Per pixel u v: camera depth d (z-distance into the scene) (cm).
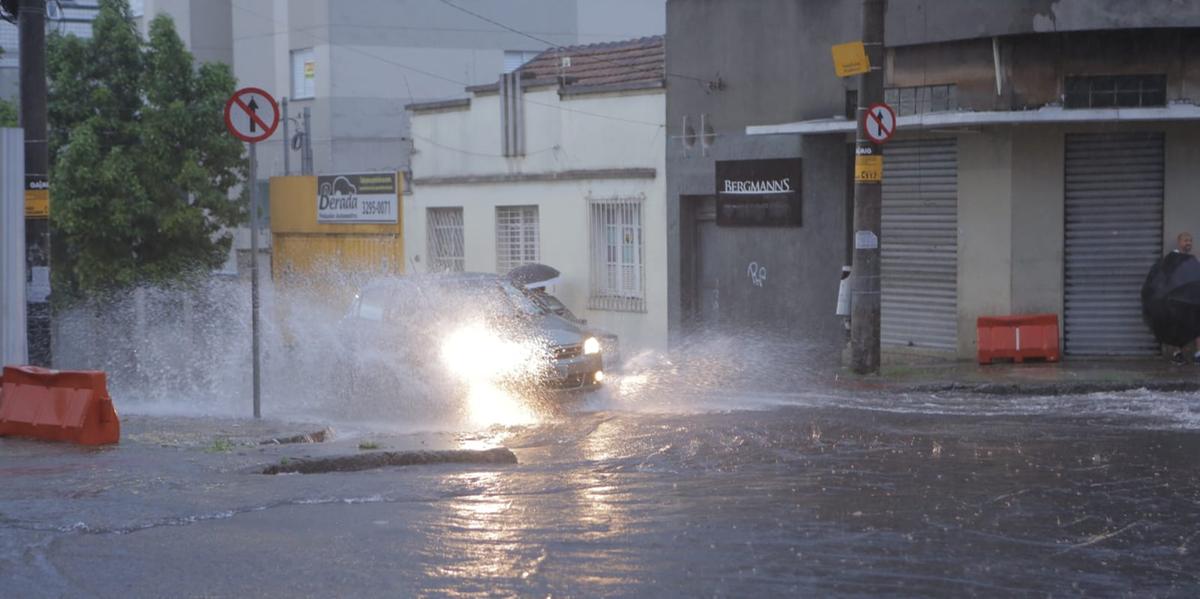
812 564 1577
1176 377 3428
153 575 1550
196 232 5522
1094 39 3697
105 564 1603
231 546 1688
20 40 3284
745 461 2344
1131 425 2722
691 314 4703
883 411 3036
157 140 5453
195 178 5466
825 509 1897
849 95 4162
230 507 1927
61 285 5494
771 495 2008
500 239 5453
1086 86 3734
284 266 6531
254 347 2994
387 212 5956
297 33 7419
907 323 4150
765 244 4450
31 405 2645
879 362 3712
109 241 5403
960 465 2258
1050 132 3819
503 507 1934
